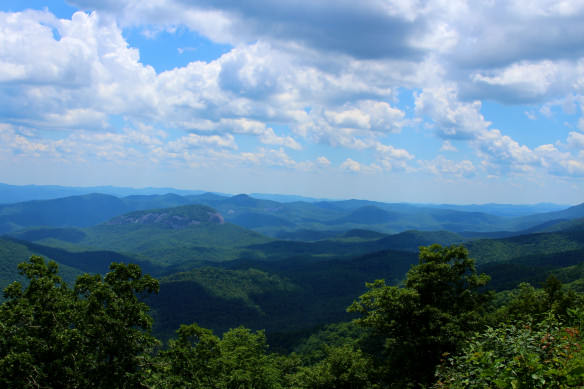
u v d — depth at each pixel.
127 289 17.00
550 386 6.08
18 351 13.62
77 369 14.69
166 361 19.00
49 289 16.03
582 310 8.84
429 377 21.61
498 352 7.52
